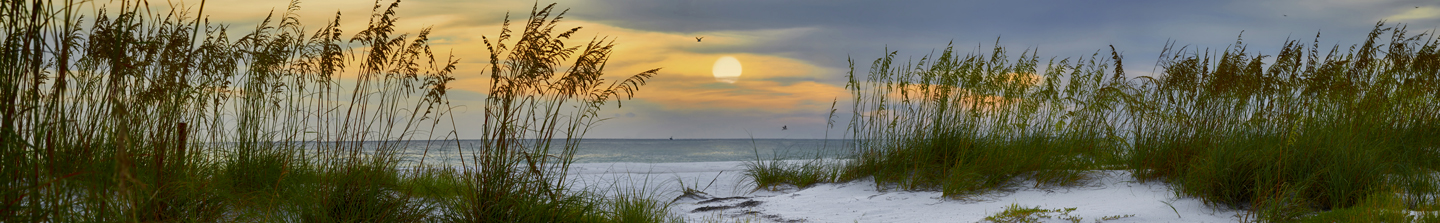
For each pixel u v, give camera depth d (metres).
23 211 2.50
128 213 3.03
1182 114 6.74
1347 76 6.98
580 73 4.12
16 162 2.39
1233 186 5.36
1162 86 7.03
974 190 6.84
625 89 4.21
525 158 4.35
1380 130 6.89
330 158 4.32
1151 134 6.82
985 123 7.73
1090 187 6.53
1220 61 6.66
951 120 7.71
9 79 2.25
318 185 4.22
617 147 37.44
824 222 5.97
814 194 7.43
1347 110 6.73
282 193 4.51
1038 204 6.16
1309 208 4.95
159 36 3.80
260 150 5.14
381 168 4.54
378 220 4.19
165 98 3.76
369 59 4.46
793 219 6.16
